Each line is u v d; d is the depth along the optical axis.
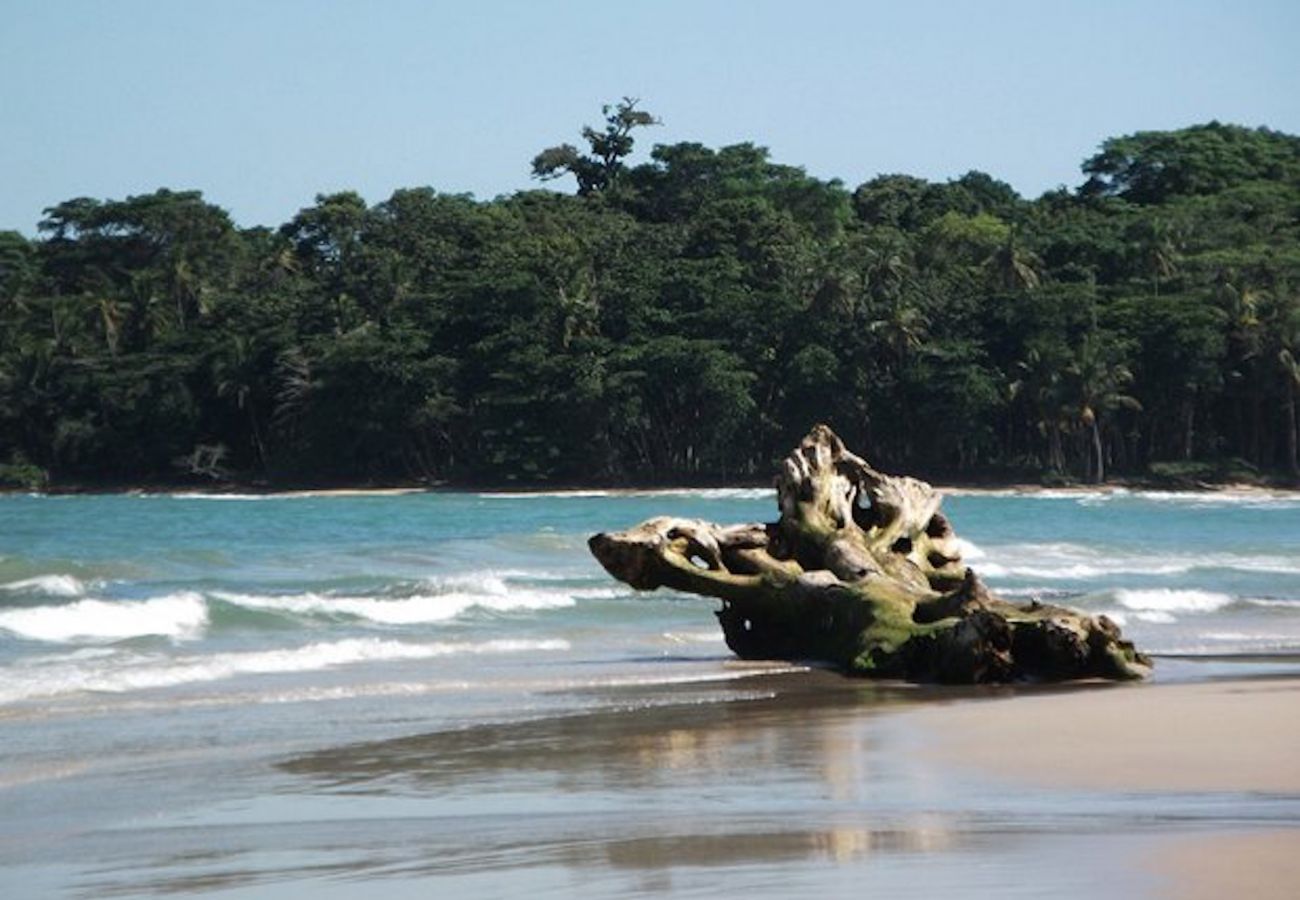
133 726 27.62
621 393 195.38
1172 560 75.06
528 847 17.42
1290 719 26.31
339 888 15.88
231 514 134.75
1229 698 29.38
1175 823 17.62
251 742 25.80
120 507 159.12
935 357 199.38
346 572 65.19
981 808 19.06
